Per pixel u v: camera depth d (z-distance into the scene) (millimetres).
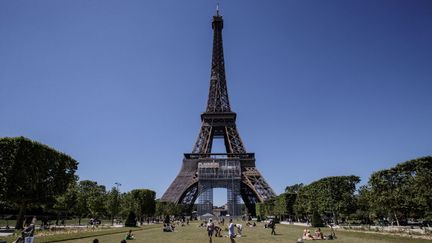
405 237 65875
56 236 67812
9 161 87000
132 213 129250
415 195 87375
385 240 60969
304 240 66688
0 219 155125
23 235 41375
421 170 88812
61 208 132500
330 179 133750
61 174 104188
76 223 152750
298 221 185500
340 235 77375
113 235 77812
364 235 74562
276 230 105188
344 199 128375
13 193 86938
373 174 103812
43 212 168000
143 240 67438
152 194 181500
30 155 91812
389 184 97875
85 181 162750
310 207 141250
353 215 158125
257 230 105938
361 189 144500
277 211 192500
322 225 121812
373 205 110500
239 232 82375
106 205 150000
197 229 113562
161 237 75875
